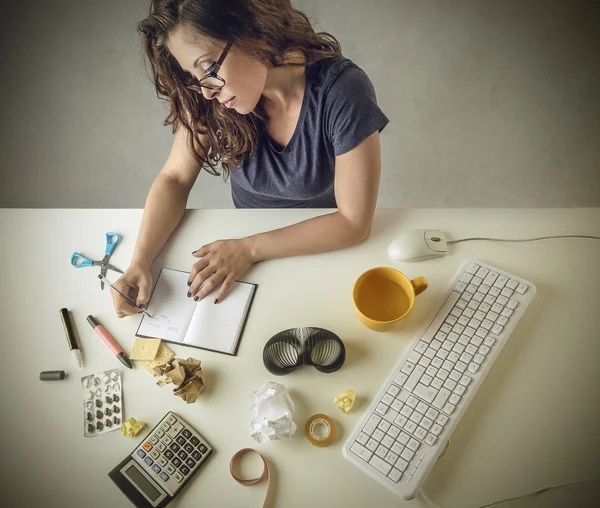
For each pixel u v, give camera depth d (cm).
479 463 73
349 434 78
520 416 77
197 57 81
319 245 96
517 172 187
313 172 107
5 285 102
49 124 208
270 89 95
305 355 82
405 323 87
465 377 79
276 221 105
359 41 211
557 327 84
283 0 89
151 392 86
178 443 79
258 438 78
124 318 95
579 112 194
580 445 73
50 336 94
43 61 218
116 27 221
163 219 104
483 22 212
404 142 196
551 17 211
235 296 94
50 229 109
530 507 70
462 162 191
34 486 79
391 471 73
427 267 94
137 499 75
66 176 199
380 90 203
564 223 96
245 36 82
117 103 209
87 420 84
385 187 190
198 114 99
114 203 192
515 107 197
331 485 74
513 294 86
